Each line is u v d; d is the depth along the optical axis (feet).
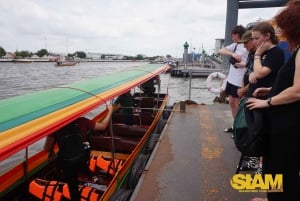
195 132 20.77
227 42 39.01
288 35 6.74
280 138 6.95
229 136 19.84
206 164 14.98
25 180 14.52
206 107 30.50
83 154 11.27
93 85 16.39
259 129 7.59
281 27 6.84
